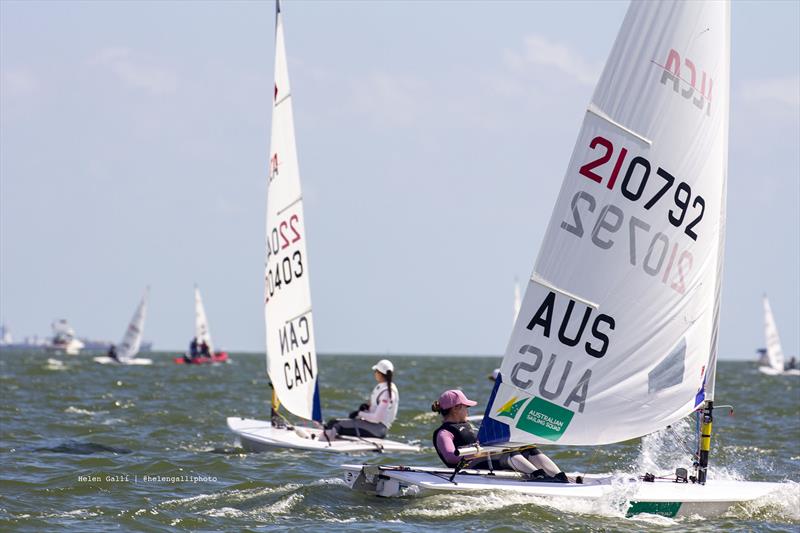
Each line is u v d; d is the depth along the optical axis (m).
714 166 48.44
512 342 48.19
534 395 47.88
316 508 46.81
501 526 42.31
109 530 42.69
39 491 52.16
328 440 69.75
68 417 95.69
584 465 67.31
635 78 47.69
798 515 46.72
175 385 167.12
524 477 49.09
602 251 47.84
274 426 76.56
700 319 48.66
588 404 47.91
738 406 128.12
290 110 74.31
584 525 43.12
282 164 74.50
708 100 48.12
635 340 48.03
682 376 48.50
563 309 47.88
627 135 47.72
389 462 65.12
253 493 50.75
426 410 108.38
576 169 47.94
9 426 85.06
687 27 47.75
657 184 47.88
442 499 46.53
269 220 75.25
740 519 45.94
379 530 42.12
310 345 73.06
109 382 170.75
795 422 101.12
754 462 69.06
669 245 48.12
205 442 77.12
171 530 42.91
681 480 49.84
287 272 74.31
